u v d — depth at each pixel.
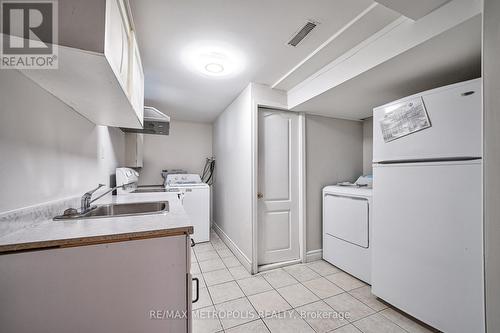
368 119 2.93
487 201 0.89
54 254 0.75
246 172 2.40
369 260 1.99
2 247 0.69
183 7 1.22
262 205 2.39
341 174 2.86
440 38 1.15
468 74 1.58
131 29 1.27
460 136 1.26
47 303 0.74
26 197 0.90
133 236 0.84
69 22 0.71
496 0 0.87
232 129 2.91
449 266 1.30
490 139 0.88
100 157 1.88
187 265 0.92
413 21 1.22
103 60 0.78
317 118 2.71
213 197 4.10
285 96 2.45
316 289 1.94
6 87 0.79
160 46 1.62
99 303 0.80
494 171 0.87
